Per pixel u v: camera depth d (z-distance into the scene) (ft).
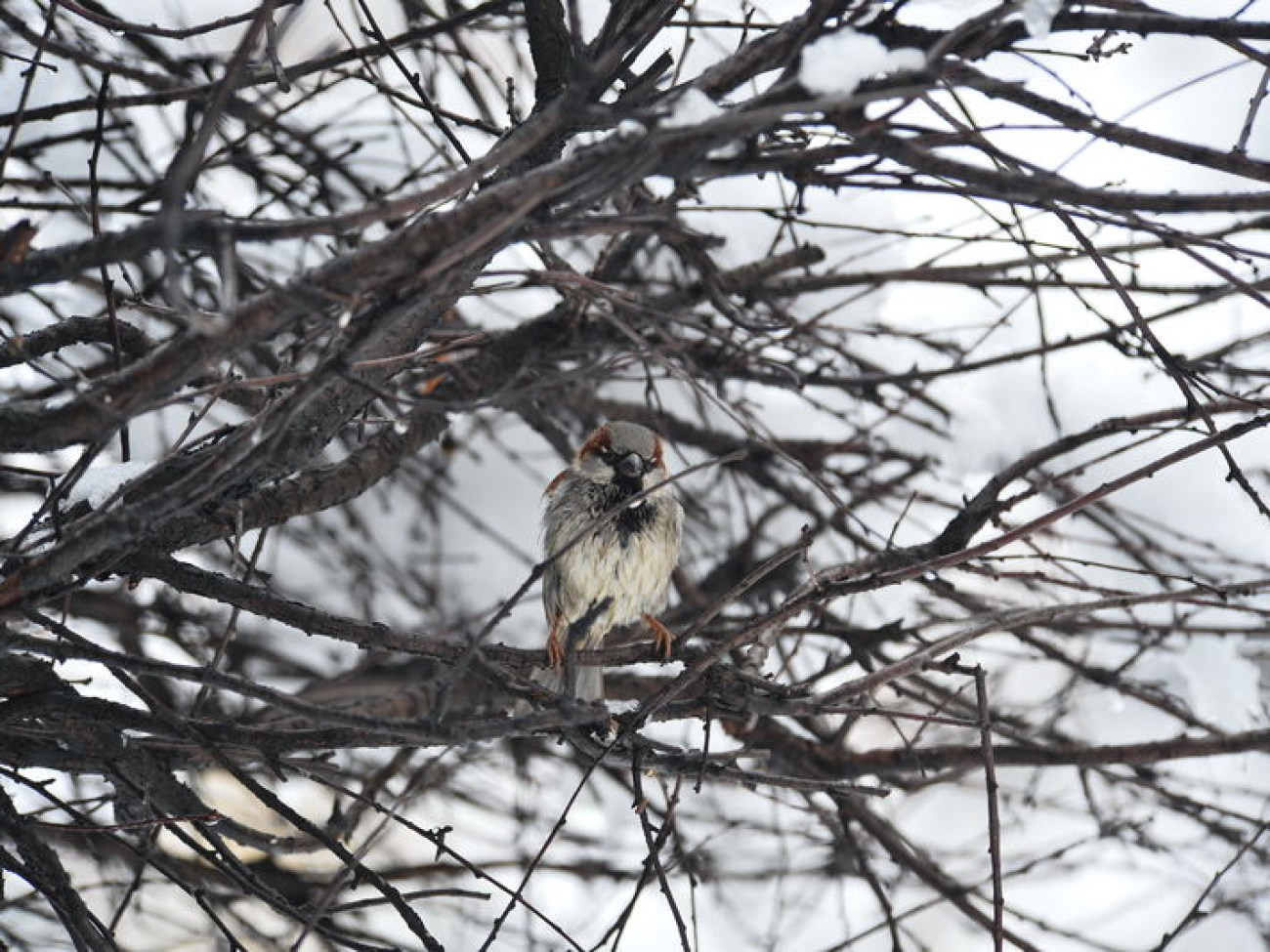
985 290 35.70
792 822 42.47
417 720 22.04
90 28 37.42
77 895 24.39
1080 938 34.83
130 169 38.24
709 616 23.81
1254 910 36.55
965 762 36.04
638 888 22.77
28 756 25.58
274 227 17.21
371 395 25.34
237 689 21.50
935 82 18.11
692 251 32.89
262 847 27.55
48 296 38.22
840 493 42.24
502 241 18.85
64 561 20.77
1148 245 30.60
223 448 20.68
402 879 42.29
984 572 26.89
